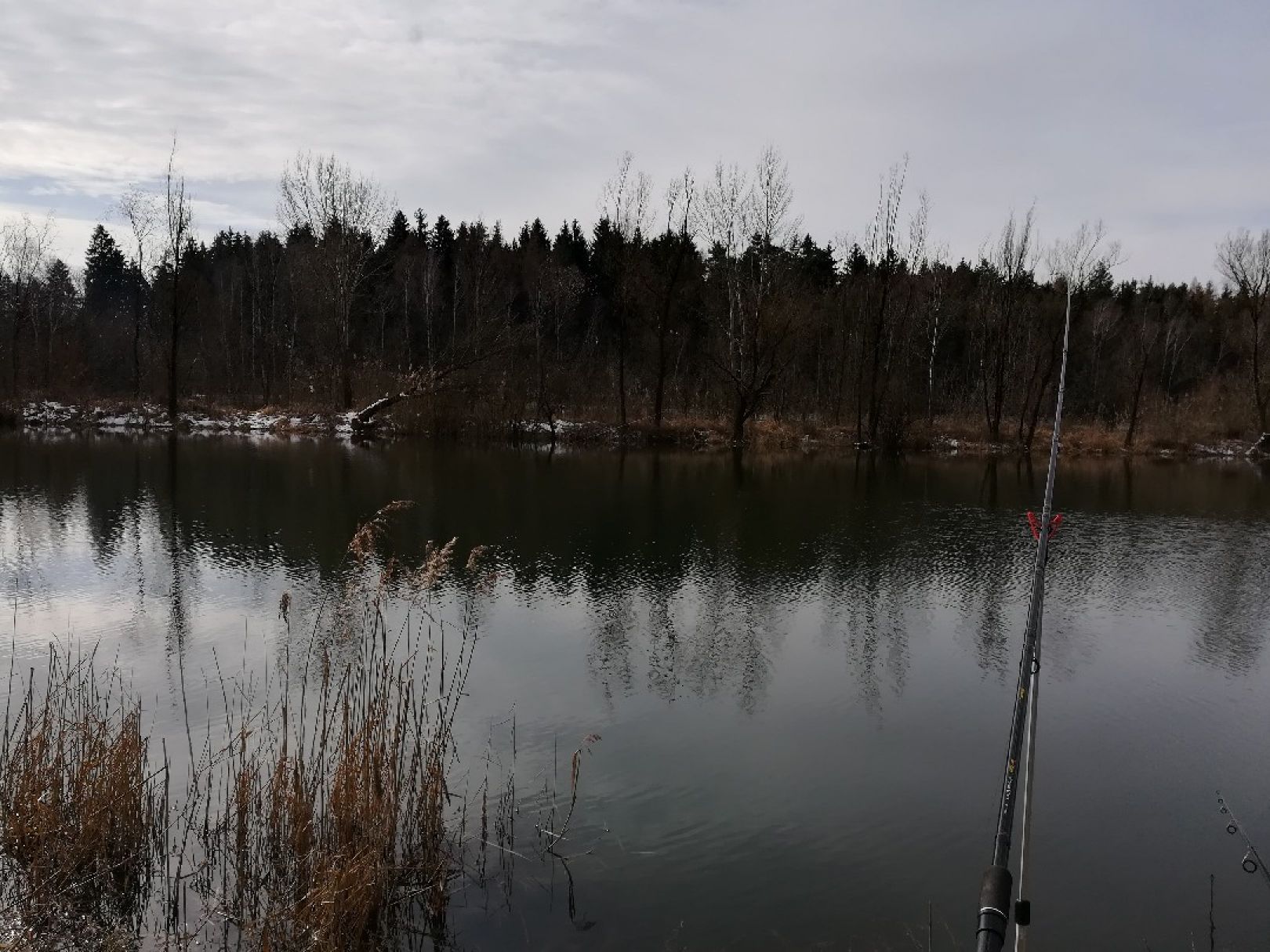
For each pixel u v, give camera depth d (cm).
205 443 3081
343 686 687
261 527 1609
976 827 653
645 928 515
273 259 5547
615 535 1655
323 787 561
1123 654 1059
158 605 1120
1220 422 4269
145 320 5831
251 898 507
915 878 581
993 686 952
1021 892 384
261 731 727
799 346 3822
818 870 585
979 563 1527
